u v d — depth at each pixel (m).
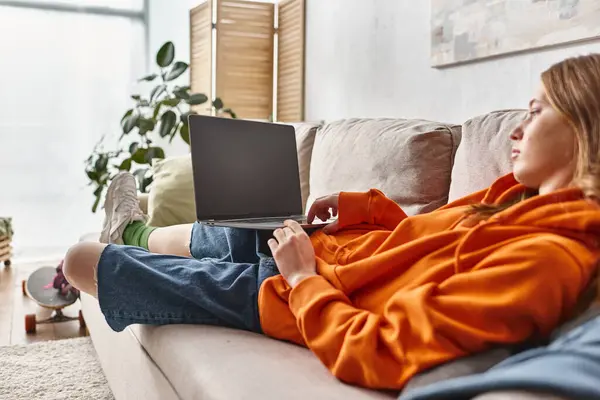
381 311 1.00
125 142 4.45
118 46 4.38
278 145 1.80
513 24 2.00
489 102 2.16
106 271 1.20
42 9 4.19
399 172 1.73
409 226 1.12
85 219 4.40
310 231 1.40
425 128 1.74
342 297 1.00
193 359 1.01
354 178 1.92
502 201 1.12
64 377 1.92
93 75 4.34
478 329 0.79
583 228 0.81
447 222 1.08
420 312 0.82
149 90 4.45
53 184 4.30
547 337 0.79
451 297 0.82
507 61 2.07
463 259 0.90
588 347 0.59
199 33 4.05
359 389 0.87
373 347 0.85
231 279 1.21
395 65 2.73
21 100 4.19
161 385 1.15
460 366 0.76
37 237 4.29
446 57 2.34
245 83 3.89
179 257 1.31
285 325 1.10
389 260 1.02
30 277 2.55
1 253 3.77
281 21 3.89
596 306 0.73
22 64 4.18
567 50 1.82
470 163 1.50
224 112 3.75
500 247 0.87
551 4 1.85
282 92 3.92
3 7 4.11
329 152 2.12
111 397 1.76
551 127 0.95
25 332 2.44
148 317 1.20
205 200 1.49
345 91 3.19
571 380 0.53
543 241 0.79
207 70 3.89
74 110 4.31
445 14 2.34
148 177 3.51
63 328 2.51
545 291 0.76
